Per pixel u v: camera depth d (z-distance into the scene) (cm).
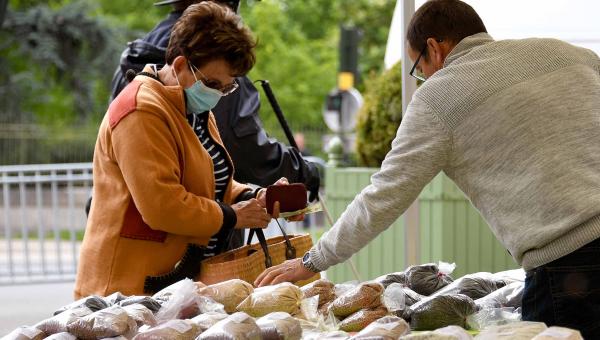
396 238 655
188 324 273
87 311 292
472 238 618
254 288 320
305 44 3098
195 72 347
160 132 343
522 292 314
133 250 350
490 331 259
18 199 1933
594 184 273
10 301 872
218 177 385
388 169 292
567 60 291
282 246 378
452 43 303
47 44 2467
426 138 287
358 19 3178
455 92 285
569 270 273
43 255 1009
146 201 338
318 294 312
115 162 352
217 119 418
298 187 370
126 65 421
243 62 348
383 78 694
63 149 2369
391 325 264
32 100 2552
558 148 276
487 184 283
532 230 274
